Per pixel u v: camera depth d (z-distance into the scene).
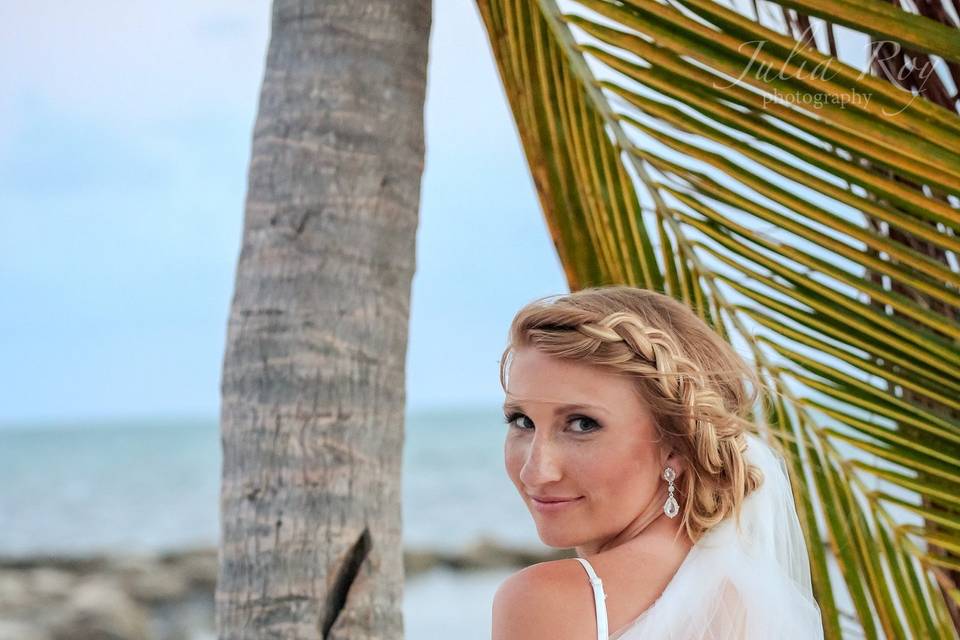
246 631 2.25
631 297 1.90
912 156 2.02
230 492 2.31
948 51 1.98
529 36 2.58
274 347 2.30
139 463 51.53
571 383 1.75
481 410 94.25
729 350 1.94
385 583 2.32
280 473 2.27
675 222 2.44
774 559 1.84
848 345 2.30
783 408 2.37
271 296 2.32
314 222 2.34
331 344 2.30
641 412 1.76
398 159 2.43
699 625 1.64
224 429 2.34
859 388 2.31
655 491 1.79
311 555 2.25
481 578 21.81
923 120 2.00
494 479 39.94
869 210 2.13
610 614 1.65
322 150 2.36
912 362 2.25
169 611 19.50
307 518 2.26
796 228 2.26
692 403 1.76
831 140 2.09
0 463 52.16
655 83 2.23
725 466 1.81
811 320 2.32
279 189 2.36
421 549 23.94
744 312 2.39
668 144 2.32
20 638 15.98
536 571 1.69
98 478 45.50
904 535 2.33
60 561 22.78
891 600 2.34
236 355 2.33
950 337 2.24
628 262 2.52
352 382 2.31
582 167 2.55
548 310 1.81
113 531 34.50
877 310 2.23
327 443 2.28
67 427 95.25
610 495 1.75
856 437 2.33
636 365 1.75
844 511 2.36
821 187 2.16
